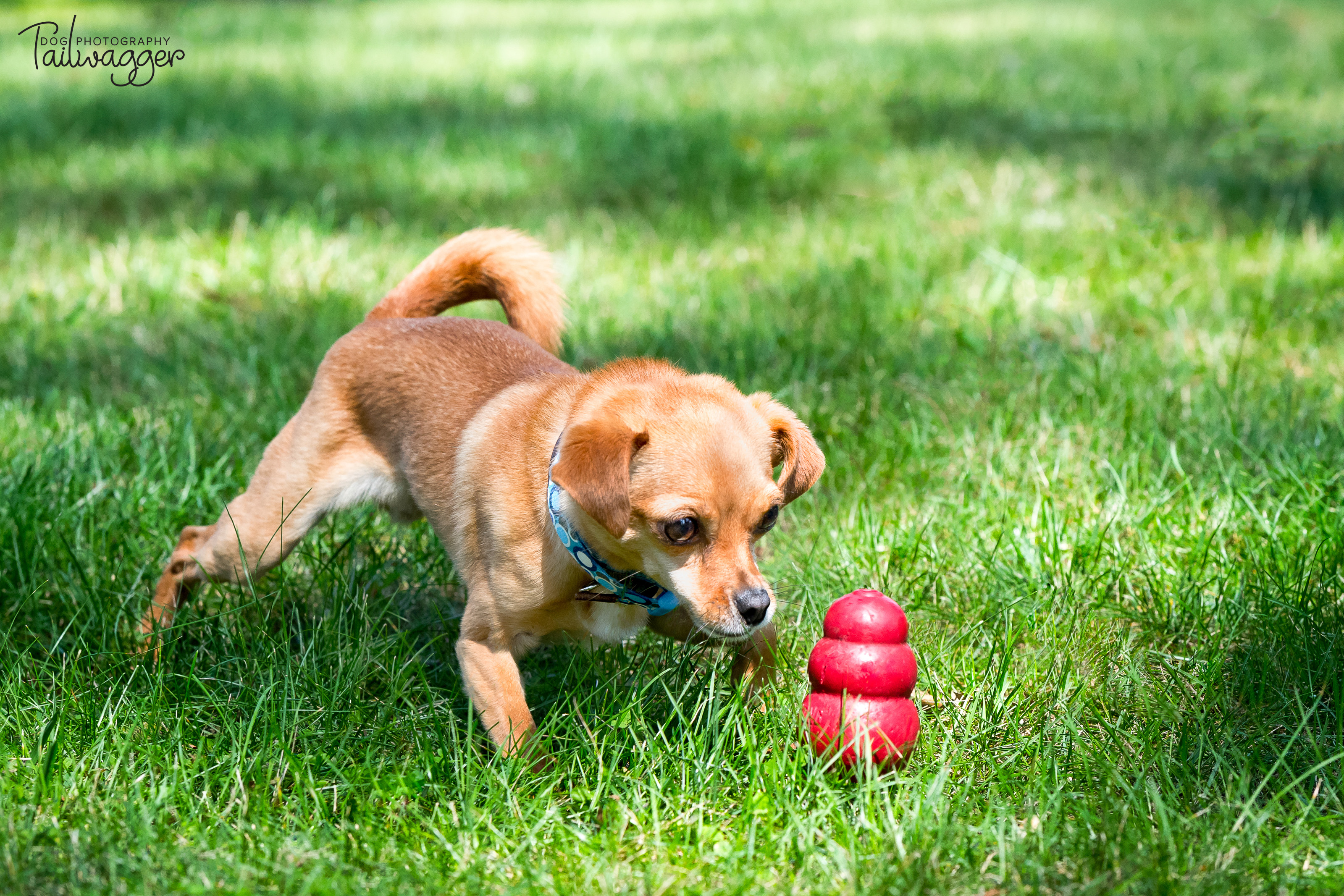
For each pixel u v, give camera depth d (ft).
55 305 22.45
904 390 18.83
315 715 11.70
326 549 15.33
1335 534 13.98
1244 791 10.36
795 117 36.17
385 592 14.28
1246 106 35.42
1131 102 37.81
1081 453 16.75
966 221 26.91
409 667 12.62
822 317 21.81
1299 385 18.44
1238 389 18.24
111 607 13.70
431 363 13.01
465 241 14.60
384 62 49.11
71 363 19.98
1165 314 21.24
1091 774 10.91
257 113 37.24
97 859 9.87
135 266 24.23
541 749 11.48
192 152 33.09
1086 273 23.44
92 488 15.84
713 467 10.59
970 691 12.25
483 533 11.62
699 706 11.47
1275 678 12.09
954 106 37.76
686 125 34.40
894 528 15.19
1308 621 12.50
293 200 28.73
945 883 9.62
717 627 10.56
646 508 10.68
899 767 10.85
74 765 10.98
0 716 11.45
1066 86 40.45
